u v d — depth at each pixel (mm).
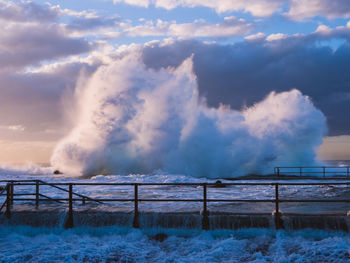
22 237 7996
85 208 9297
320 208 10180
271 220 8039
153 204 11000
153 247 7363
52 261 6523
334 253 6566
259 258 6605
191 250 7141
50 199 9711
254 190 15922
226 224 8102
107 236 8086
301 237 7613
